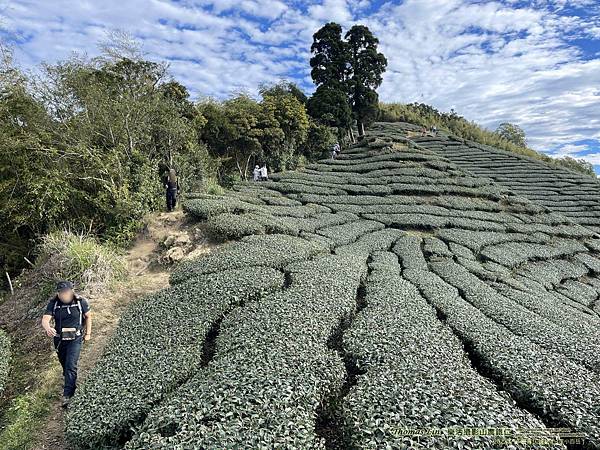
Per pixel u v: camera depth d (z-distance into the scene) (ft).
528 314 38.63
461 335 32.09
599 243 87.71
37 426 25.04
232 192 83.87
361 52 166.09
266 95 132.36
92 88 60.39
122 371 25.81
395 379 23.50
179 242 51.31
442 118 241.55
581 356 30.12
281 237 51.72
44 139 55.52
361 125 177.37
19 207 52.49
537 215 95.86
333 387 24.11
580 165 219.20
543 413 23.08
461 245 69.72
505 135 262.88
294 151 133.18
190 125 82.79
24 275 49.34
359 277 42.42
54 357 32.42
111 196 55.98
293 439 18.52
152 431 19.81
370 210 83.05
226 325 30.37
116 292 41.34
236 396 21.15
